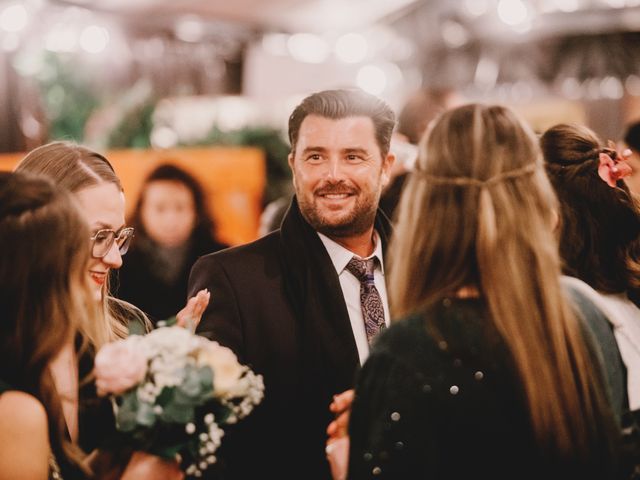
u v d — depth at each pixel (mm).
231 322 2199
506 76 5258
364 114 2232
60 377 1842
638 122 3145
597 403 1524
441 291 1545
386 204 2777
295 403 2184
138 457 1692
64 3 4453
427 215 1575
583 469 1478
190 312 2119
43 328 1646
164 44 5062
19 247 1629
